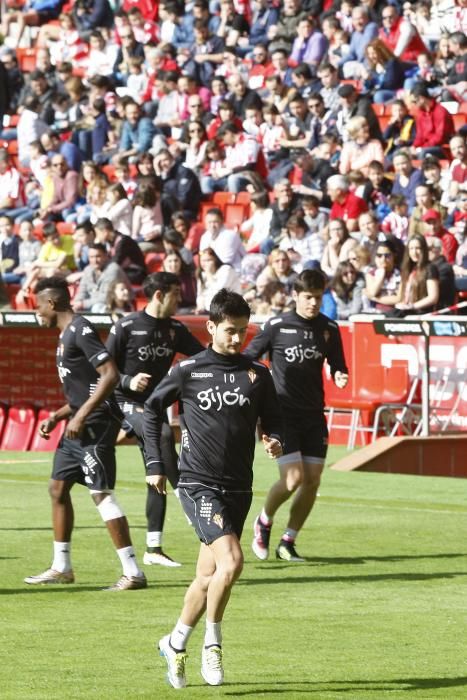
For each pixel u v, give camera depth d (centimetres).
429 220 4009
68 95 5619
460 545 2323
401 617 1736
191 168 4994
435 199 4088
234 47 5378
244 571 2088
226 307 1427
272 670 1453
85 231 4575
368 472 3300
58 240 4709
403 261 3794
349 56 5081
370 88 4956
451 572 2069
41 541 2323
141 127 5166
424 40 5297
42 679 1410
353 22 5075
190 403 1448
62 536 1958
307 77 4925
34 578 1952
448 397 3666
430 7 5328
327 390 3856
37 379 3934
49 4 6625
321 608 1795
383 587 1947
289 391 2152
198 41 5569
